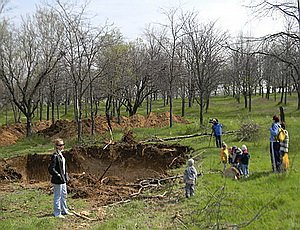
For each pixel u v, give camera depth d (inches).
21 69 1337.4
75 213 448.5
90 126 1282.0
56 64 1365.7
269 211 371.6
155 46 1998.0
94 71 1342.3
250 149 756.0
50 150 979.9
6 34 1301.7
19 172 793.6
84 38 1071.0
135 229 367.9
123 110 2393.0
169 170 687.7
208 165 637.9
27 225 405.4
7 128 1418.6
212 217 373.4
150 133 1120.8
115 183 687.7
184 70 1691.7
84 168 853.2
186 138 969.5
